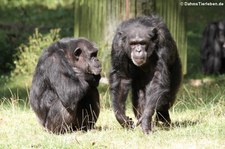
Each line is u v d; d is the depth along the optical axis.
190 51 32.16
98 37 23.03
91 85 15.12
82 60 15.01
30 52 26.30
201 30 36.59
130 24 14.80
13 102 18.70
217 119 15.89
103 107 18.27
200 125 15.15
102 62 22.72
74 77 14.83
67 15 37.91
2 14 38.34
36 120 16.69
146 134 14.33
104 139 14.03
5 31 31.92
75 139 13.90
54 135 14.58
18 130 15.37
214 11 40.34
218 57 28.75
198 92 21.44
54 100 15.07
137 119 15.55
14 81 24.94
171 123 15.78
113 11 22.64
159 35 14.57
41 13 38.62
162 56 14.59
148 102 14.65
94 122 15.34
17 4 41.06
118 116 15.02
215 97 18.94
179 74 15.70
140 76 15.20
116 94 15.03
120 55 14.73
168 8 23.17
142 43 14.37
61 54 14.98
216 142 13.65
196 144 13.52
